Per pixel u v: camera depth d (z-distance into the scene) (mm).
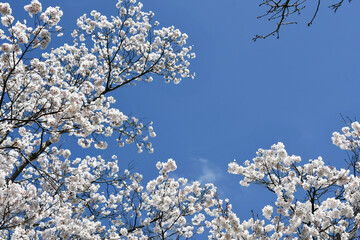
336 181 6320
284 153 7102
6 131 5641
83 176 7844
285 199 5625
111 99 8852
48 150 8391
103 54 10602
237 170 7383
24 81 6035
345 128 7914
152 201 7363
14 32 4777
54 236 6926
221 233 5590
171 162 7375
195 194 7789
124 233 7773
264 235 5316
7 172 6613
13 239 5984
